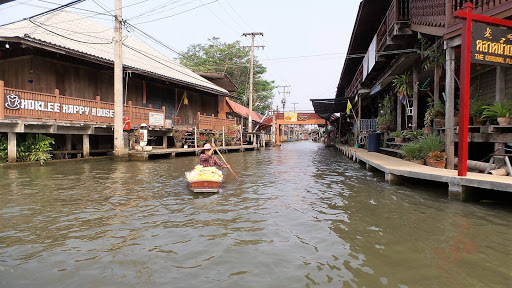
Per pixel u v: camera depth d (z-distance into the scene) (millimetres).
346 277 3283
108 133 14859
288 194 7488
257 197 7121
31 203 6262
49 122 11633
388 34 11812
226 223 5121
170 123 19531
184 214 5621
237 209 6012
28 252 3920
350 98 24766
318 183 9172
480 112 8203
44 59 14086
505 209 5824
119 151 14055
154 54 24734
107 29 20891
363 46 18797
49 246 4109
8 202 6320
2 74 14367
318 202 6625
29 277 3287
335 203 6523
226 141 25188
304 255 3861
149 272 3406
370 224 5051
